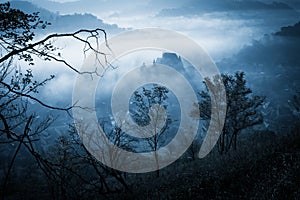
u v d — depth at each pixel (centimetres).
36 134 773
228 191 1330
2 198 645
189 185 1574
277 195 1070
